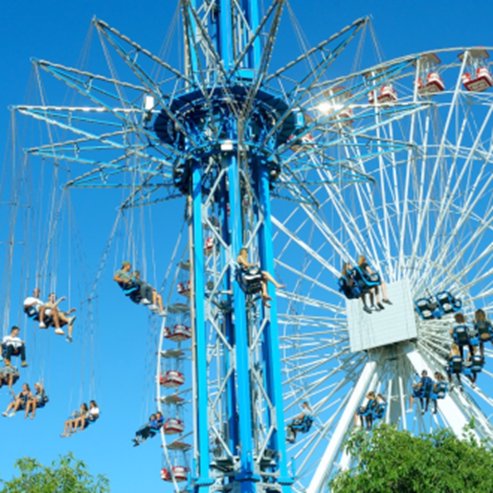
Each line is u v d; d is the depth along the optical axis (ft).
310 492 169.27
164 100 125.90
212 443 115.65
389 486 111.65
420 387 162.20
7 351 119.03
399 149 146.41
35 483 108.58
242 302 115.65
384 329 184.24
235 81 123.24
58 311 120.88
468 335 133.59
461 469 111.04
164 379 177.17
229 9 131.34
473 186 183.73
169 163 133.18
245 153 121.80
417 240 188.34
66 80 124.57
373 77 131.54
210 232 125.59
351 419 176.45
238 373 113.09
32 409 119.55
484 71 192.85
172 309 180.34
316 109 131.95
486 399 171.63
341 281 128.16
